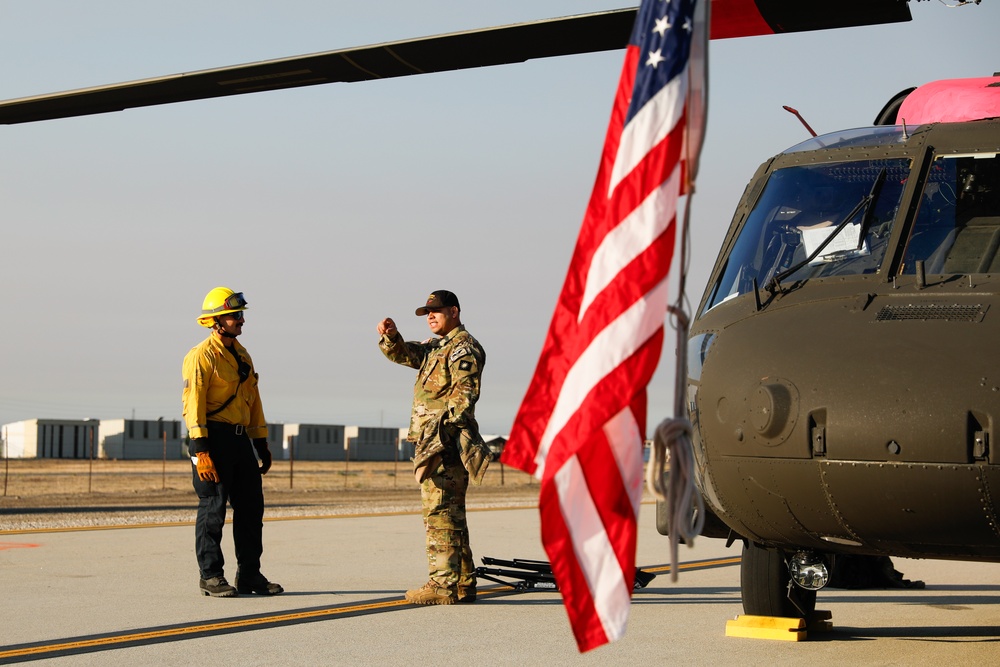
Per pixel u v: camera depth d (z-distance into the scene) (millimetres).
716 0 4934
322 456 98188
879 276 5516
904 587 9125
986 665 5801
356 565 10336
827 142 6484
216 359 8266
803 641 6488
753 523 5527
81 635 6605
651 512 18609
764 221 6305
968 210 5676
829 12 5051
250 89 5785
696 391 5590
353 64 5492
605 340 3586
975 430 4695
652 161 3619
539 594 8430
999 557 4977
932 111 6387
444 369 7887
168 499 28578
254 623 7035
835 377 5023
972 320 5004
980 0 5051
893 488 4852
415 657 5969
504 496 29016
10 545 11797
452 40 5230
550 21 5039
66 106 5973
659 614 7590
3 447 95188
